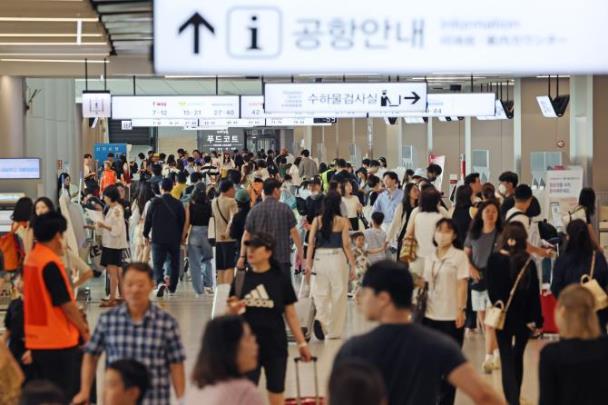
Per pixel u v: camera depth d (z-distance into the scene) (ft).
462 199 64.95
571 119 101.81
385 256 75.61
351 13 25.80
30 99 108.99
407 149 159.84
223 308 50.57
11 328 39.81
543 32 25.94
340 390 19.15
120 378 26.12
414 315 45.37
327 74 27.02
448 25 25.90
